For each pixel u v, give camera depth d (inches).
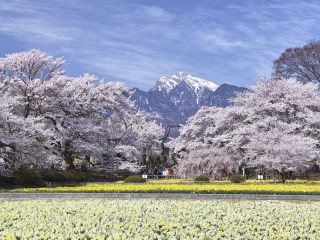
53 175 1184.2
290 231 365.1
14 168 1130.0
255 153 1275.8
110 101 1566.2
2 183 1058.1
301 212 461.7
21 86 1304.1
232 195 738.8
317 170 1679.4
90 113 1545.3
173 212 455.5
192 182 1224.8
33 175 1109.1
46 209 478.3
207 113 1879.9
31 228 363.9
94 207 494.0
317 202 638.5
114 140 1656.0
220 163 1501.0
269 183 1114.1
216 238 330.3
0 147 1101.1
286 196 722.8
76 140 1432.1
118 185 1027.3
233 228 369.4
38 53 1379.2
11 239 321.1
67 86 1488.7
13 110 1339.8
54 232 356.8
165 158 2384.4
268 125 1384.1
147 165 2298.2
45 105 1364.4
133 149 1583.4
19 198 760.3
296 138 1234.0
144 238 326.6
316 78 1796.3
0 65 1316.4
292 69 1815.9
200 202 564.1
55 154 1354.6
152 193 766.5
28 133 1153.4
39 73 1416.1
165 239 329.1
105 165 1544.0
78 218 417.1
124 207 494.9
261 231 362.0
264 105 1454.2
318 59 1756.9
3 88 1259.2
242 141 1455.5
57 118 1413.6
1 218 412.8
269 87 1521.9
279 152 1185.4
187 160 1600.6
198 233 349.4
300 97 1465.3
